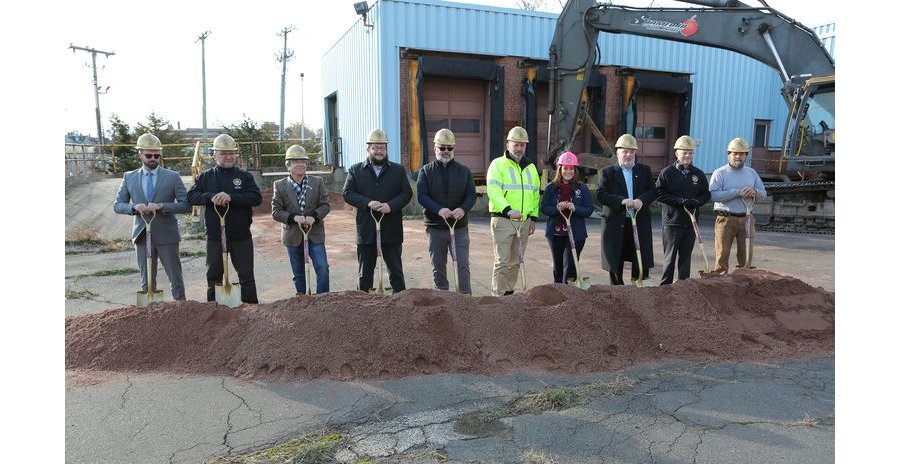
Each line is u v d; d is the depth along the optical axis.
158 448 2.85
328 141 19.22
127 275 7.12
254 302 5.16
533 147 15.33
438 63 13.98
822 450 2.83
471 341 4.05
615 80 16.44
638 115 17.41
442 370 3.88
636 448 2.87
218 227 4.89
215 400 3.41
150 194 4.89
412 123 14.09
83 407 3.29
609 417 3.21
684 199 5.42
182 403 3.36
